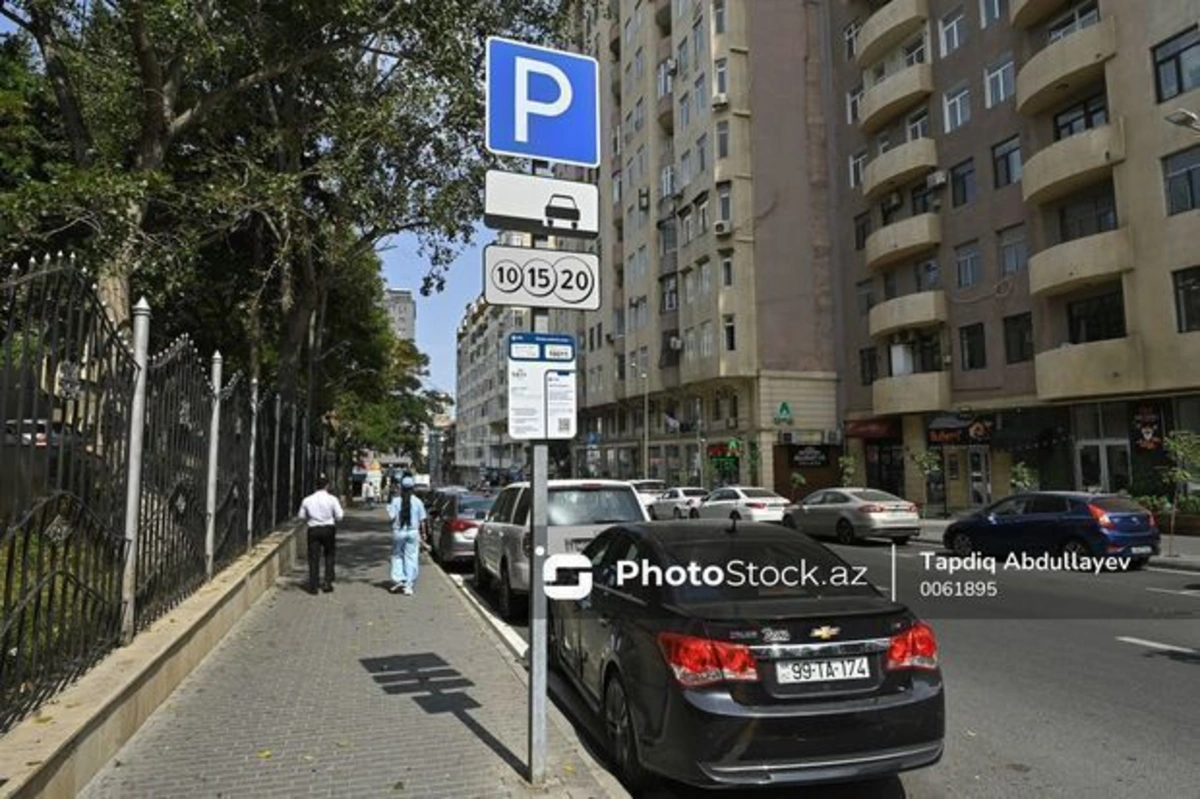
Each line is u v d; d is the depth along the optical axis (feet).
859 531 68.28
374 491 167.84
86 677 17.02
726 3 131.23
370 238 54.90
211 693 20.56
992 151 92.99
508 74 15.92
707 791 16.20
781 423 124.36
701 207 135.44
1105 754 17.62
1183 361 67.87
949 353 99.25
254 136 49.85
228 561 34.17
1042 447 84.74
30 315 14.35
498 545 36.96
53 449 15.52
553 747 16.71
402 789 14.46
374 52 44.60
